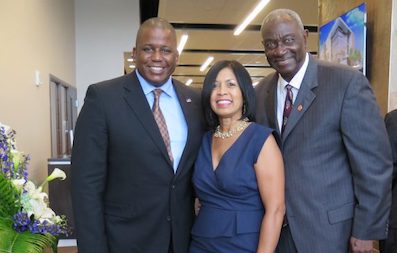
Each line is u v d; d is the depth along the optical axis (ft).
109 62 22.67
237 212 5.09
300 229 5.39
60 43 18.28
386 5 7.50
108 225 5.47
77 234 5.27
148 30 5.49
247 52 36.83
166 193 5.42
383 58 7.59
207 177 5.32
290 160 5.50
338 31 8.80
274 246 5.01
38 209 5.00
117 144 5.30
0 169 4.91
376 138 5.13
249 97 5.51
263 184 5.08
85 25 22.41
